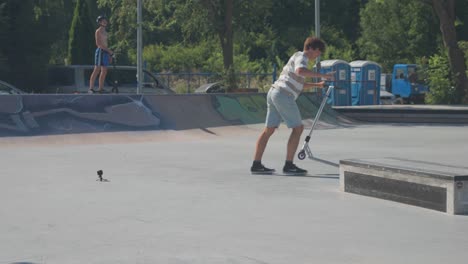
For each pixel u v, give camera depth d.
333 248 5.17
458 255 4.95
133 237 5.55
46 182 8.70
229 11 32.16
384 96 40.00
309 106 21.12
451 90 29.86
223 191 8.00
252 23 34.44
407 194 7.06
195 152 12.68
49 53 31.92
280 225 6.02
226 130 17.17
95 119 15.29
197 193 7.84
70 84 25.19
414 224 6.04
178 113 16.81
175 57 51.81
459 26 47.06
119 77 25.73
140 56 25.44
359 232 5.73
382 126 20.92
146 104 16.36
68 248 5.18
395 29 52.72
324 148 13.52
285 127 18.58
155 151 12.87
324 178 9.18
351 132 18.20
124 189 8.12
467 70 31.20
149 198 7.48
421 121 23.08
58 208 6.86
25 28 30.47
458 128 20.00
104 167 10.34
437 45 50.59
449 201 6.50
